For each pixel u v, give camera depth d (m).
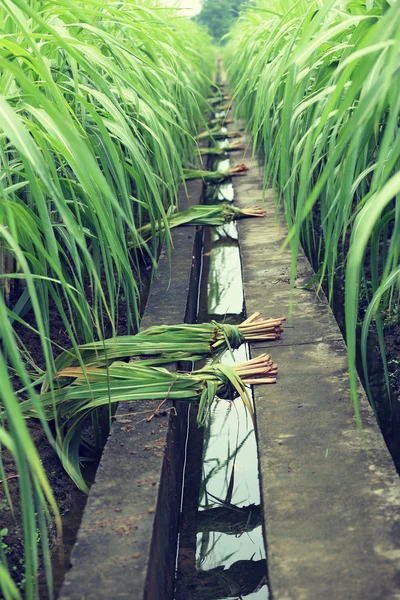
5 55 1.46
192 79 5.01
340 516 1.31
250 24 4.64
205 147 6.00
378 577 1.16
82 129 1.71
